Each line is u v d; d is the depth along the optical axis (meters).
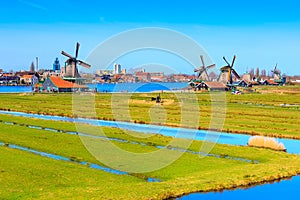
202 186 27.02
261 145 41.81
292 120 64.31
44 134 46.78
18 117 64.50
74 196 23.72
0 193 24.08
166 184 27.02
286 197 25.64
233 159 35.72
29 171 29.44
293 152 40.38
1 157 33.72
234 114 72.44
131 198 23.89
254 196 25.77
